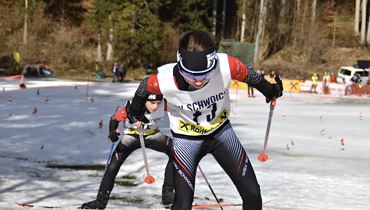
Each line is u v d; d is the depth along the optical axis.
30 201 5.17
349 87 26.09
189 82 3.04
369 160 8.36
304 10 44.66
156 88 3.22
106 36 37.91
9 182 6.09
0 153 7.86
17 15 39.25
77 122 11.43
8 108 13.75
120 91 21.75
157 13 38.97
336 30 47.16
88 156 8.01
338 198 5.84
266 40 44.59
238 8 47.12
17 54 33.72
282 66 39.88
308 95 24.95
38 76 32.41
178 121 3.33
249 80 3.22
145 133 4.90
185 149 3.33
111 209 5.02
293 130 11.73
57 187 5.97
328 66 40.81
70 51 37.91
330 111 16.80
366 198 5.89
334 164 7.90
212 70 2.97
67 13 42.00
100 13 37.19
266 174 6.99
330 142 10.17
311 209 5.28
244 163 3.33
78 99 17.42
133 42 36.56
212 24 44.16
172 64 3.23
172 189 5.14
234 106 17.53
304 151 8.99
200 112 3.24
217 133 3.33
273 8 45.41
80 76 34.22
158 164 7.36
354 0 51.03
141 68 37.06
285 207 5.34
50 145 8.70
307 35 43.41
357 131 11.98
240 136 10.48
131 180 6.54
